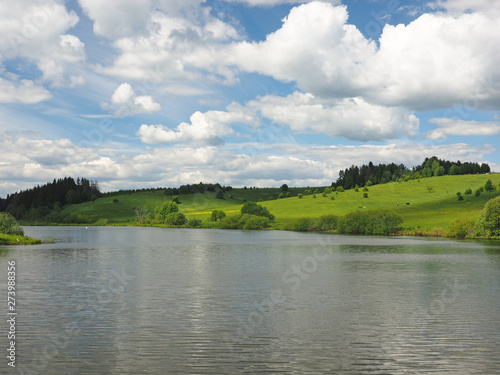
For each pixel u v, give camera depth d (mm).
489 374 16891
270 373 16953
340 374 16875
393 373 16984
